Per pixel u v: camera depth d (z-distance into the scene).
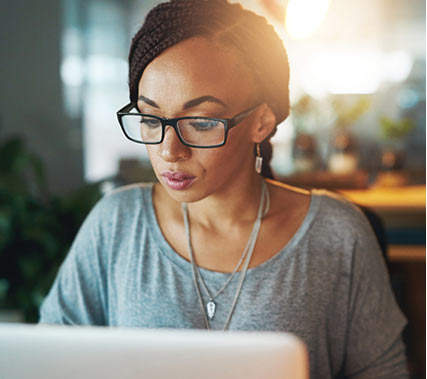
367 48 3.95
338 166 3.59
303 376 0.50
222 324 0.86
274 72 0.81
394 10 3.92
